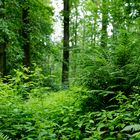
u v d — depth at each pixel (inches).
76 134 197.5
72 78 265.7
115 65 250.5
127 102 213.2
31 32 620.4
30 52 652.1
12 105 223.0
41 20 639.8
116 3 530.6
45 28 649.0
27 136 183.9
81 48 288.4
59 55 665.6
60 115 235.8
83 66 268.1
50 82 533.3
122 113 201.6
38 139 181.8
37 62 683.4
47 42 649.0
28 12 612.7
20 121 204.5
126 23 480.1
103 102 243.6
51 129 190.1
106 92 226.4
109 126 193.2
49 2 901.8
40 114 224.8
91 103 245.4
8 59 619.5
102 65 259.3
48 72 676.7
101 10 634.8
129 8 457.4
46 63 714.8
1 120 198.2
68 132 202.7
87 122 215.0
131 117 198.7
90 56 266.5
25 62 619.5
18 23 593.6
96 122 220.1
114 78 241.0
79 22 965.2
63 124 206.4
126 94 242.4
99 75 248.5
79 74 263.4
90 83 251.1
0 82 282.2
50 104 266.5
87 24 703.7
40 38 630.5
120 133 185.5
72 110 234.4
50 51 660.7
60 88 524.7
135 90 232.2
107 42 290.8
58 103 274.2
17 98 244.7
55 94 350.9
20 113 214.2
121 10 510.6
